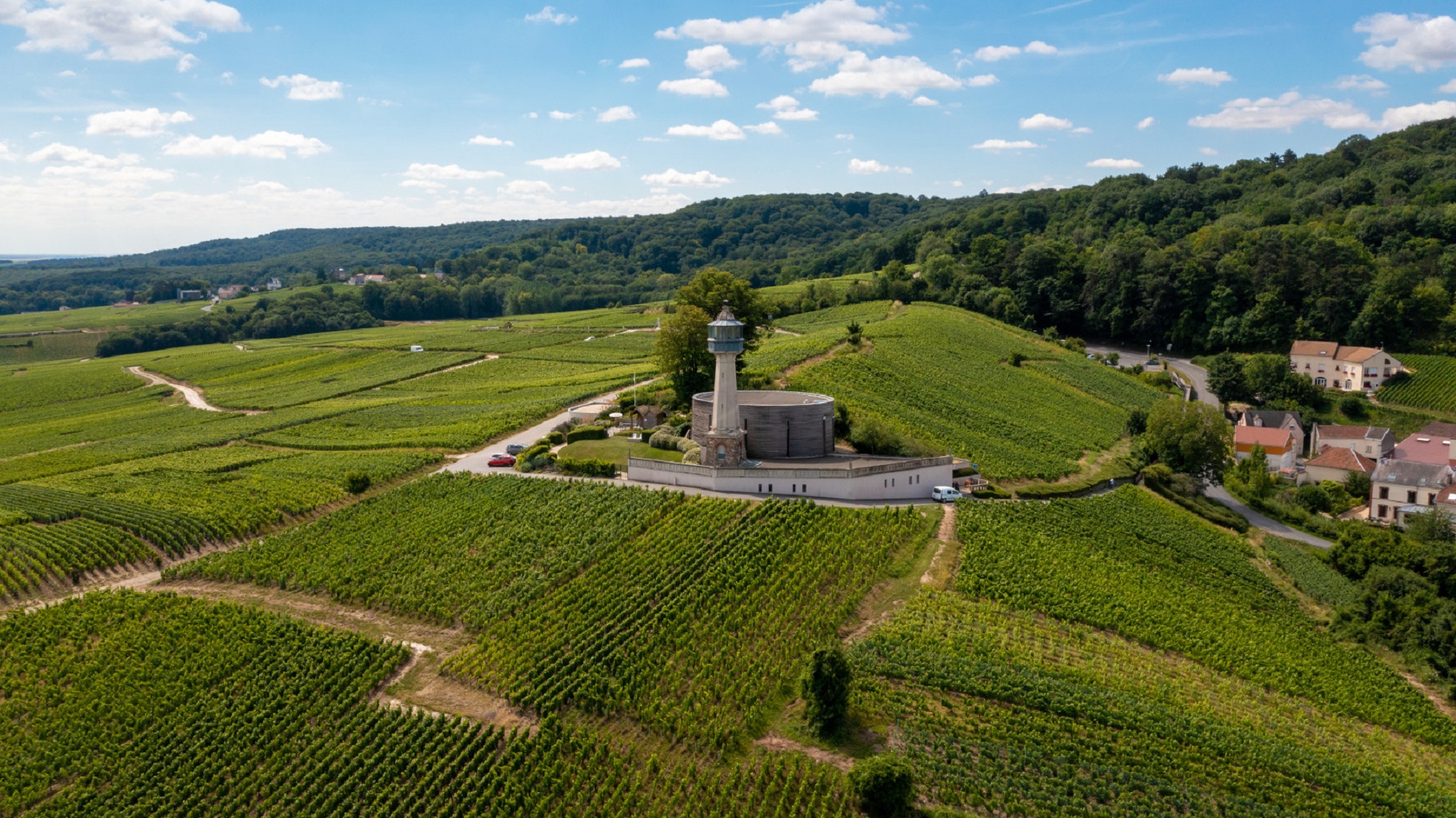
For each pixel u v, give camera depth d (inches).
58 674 2338.8
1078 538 3250.5
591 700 2095.2
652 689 2145.7
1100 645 2511.1
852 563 2733.8
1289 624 2960.1
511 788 1865.2
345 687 2215.8
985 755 1955.0
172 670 2329.0
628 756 1939.0
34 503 3508.9
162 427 5502.0
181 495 3540.8
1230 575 3287.4
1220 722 2207.2
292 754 2032.5
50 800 1945.1
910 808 1795.0
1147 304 7637.8
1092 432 4896.7
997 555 2891.2
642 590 2539.4
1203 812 1849.2
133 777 1995.6
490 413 4712.1
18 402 7096.5
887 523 2970.0
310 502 3376.0
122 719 2172.7
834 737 1983.3
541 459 3631.9
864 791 1742.1
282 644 2400.3
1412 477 4227.4
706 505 3043.8
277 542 3029.0
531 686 2151.8
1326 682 2571.4
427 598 2605.8
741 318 4766.2
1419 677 2684.5
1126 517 3570.4
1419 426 5570.9
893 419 4308.6
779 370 5073.8
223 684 2271.2
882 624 2432.3
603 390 5216.5
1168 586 3041.3
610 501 3120.1
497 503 3213.6
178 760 2023.9
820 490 3260.3
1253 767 2028.8
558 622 2417.6
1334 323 6737.2
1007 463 4023.1
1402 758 2258.9
